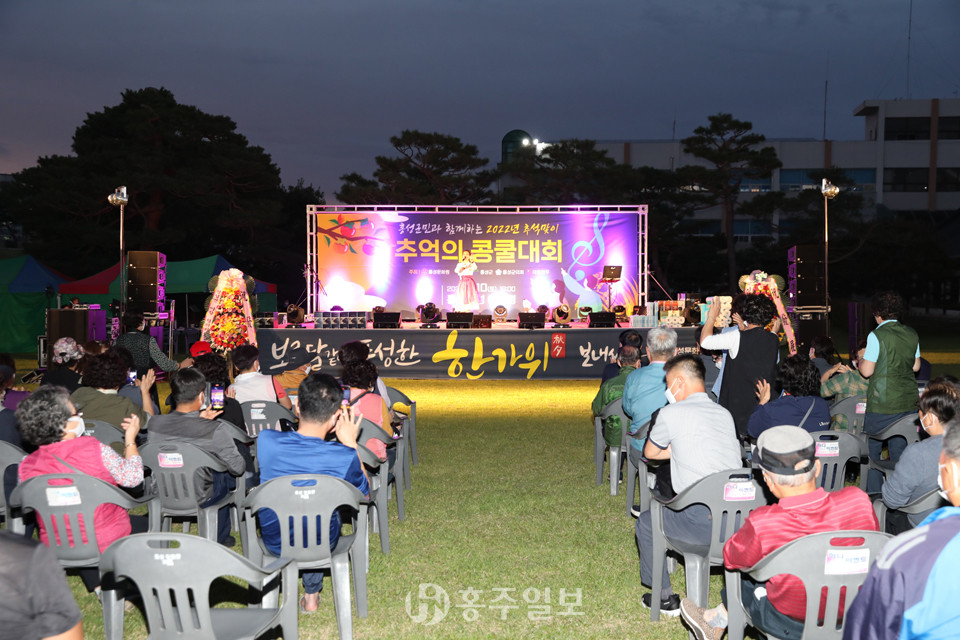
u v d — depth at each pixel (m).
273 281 36.88
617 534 5.03
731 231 35.69
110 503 3.42
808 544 2.47
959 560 1.58
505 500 5.88
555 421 9.75
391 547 4.79
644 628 3.61
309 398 3.56
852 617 1.70
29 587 1.49
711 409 3.63
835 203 32.19
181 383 4.18
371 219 17.66
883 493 3.55
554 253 17.83
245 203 30.23
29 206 27.45
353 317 14.77
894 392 5.09
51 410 3.43
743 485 3.34
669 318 14.06
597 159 29.94
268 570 2.81
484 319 14.86
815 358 7.17
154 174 27.59
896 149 50.53
